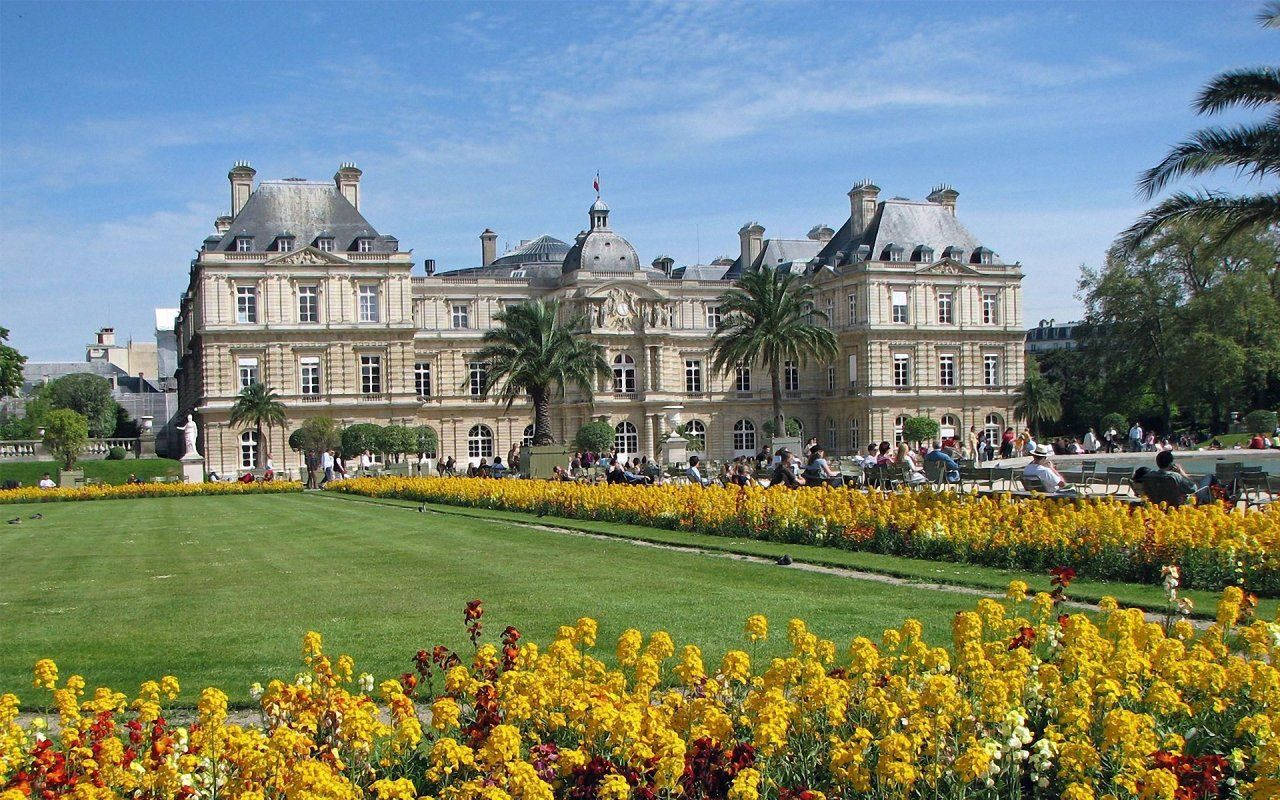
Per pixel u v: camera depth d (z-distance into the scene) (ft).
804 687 35.53
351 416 323.37
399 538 113.80
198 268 319.88
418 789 33.81
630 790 29.45
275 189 331.57
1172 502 99.19
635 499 124.88
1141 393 347.77
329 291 322.55
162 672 52.16
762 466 195.21
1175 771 29.78
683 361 377.30
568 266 372.79
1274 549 69.00
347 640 58.29
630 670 49.19
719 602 67.10
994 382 374.02
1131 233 112.98
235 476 311.68
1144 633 41.11
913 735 31.71
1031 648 42.68
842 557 88.63
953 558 84.99
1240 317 299.99
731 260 460.55
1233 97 106.42
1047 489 121.80
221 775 33.06
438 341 357.61
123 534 129.18
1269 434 286.46
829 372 384.88
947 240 377.91
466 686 38.65
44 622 66.54
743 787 28.09
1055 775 33.19
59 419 276.00
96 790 29.68
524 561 90.17
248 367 316.81
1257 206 107.24
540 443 258.57
